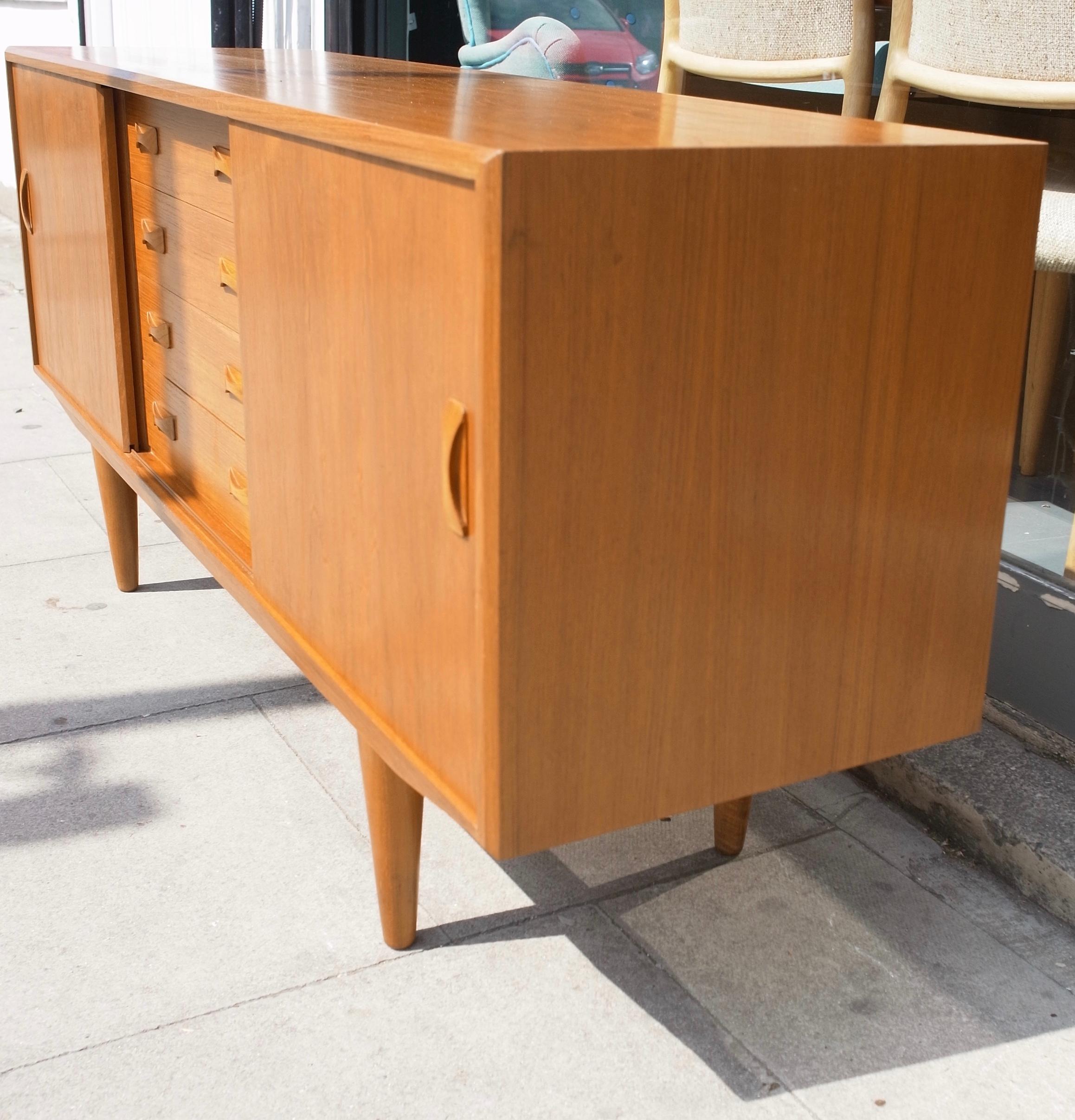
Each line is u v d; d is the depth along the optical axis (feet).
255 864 5.83
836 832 6.25
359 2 12.19
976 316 4.02
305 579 4.94
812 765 4.33
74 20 17.74
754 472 3.80
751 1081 4.65
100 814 6.17
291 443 4.82
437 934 5.42
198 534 6.03
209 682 7.52
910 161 3.71
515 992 5.08
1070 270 5.63
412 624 4.14
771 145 3.51
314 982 5.10
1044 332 6.72
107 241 6.61
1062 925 5.60
